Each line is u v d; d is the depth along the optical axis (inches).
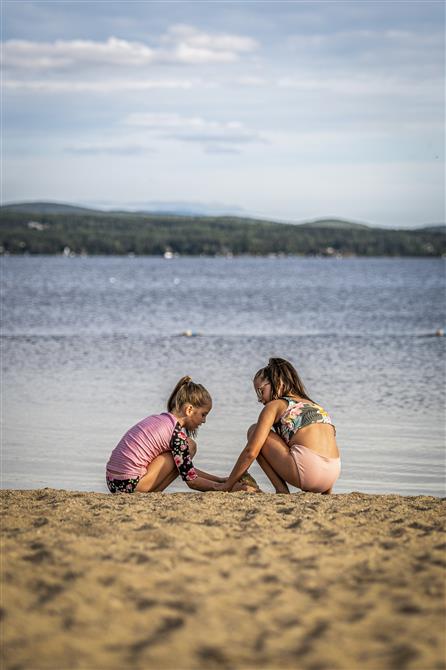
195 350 816.3
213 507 217.2
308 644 122.8
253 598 143.3
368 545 179.6
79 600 140.9
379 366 698.2
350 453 368.8
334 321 1267.2
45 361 706.8
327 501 228.5
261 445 249.6
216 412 466.9
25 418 446.0
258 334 1021.2
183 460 251.4
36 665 114.3
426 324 1216.8
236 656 118.1
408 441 394.6
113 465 251.6
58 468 339.0
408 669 114.1
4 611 135.3
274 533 188.7
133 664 115.0
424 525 199.0
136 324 1155.3
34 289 2228.1
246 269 4810.5
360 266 5895.7
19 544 176.9
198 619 132.8
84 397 517.3
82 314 1339.8
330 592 147.3
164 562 163.2
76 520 200.7
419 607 139.3
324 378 617.9
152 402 502.3
